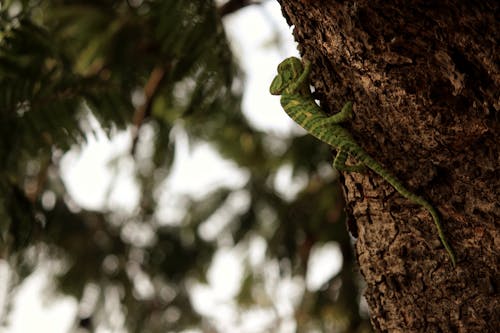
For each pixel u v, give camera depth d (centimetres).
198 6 406
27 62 432
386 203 231
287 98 240
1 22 426
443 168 219
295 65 241
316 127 231
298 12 227
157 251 727
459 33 202
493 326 216
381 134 225
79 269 688
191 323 727
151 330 717
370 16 207
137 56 507
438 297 225
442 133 213
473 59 205
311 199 641
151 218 725
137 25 516
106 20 534
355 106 227
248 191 694
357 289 602
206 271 741
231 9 500
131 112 482
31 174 623
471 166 215
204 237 729
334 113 235
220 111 597
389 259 234
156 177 657
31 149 453
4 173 450
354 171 230
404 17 204
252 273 704
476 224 217
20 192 467
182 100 574
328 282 613
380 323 241
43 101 443
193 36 410
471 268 220
